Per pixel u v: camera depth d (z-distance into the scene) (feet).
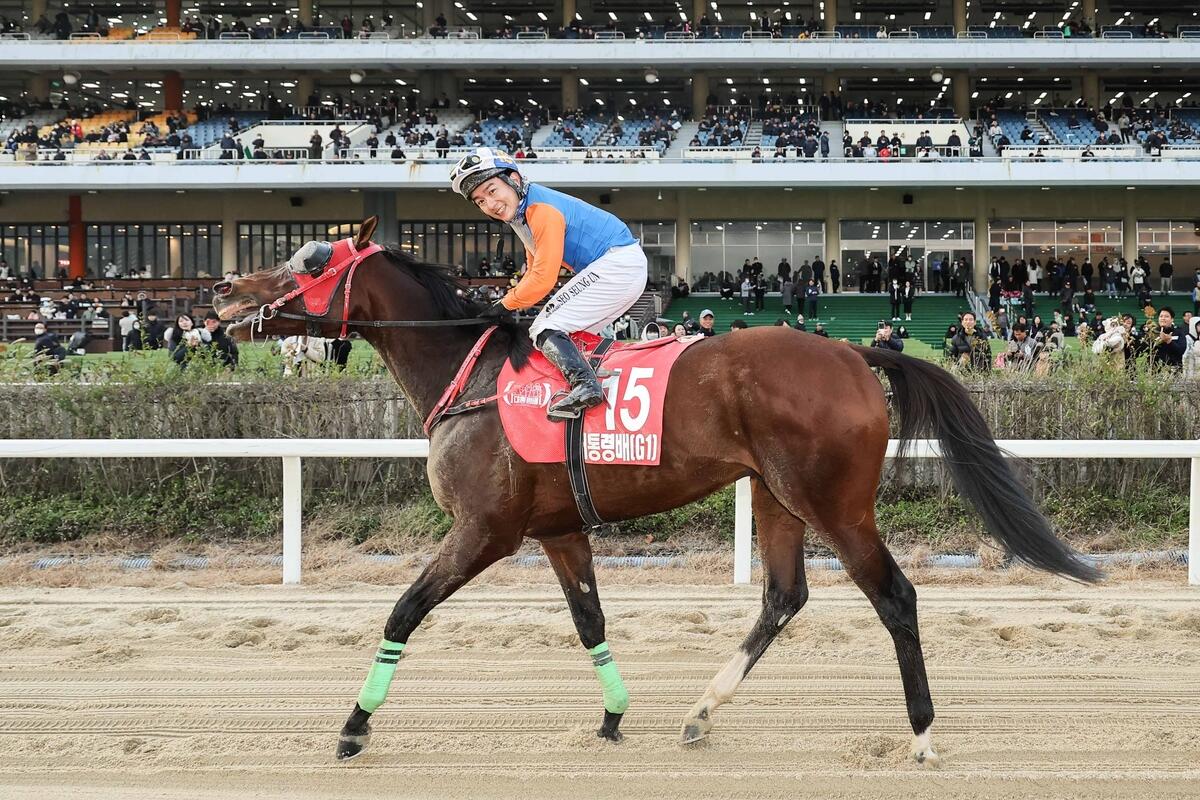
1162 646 15.90
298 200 104.78
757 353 11.64
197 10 125.18
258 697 13.85
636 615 17.90
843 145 98.22
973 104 120.37
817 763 11.61
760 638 12.30
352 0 124.06
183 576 21.11
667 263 106.01
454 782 11.18
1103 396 25.66
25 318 78.13
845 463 11.31
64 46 100.94
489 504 11.95
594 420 11.77
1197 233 101.96
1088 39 98.89
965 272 95.14
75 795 10.88
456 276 13.37
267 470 25.11
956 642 16.11
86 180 94.48
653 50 100.53
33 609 18.61
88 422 25.63
